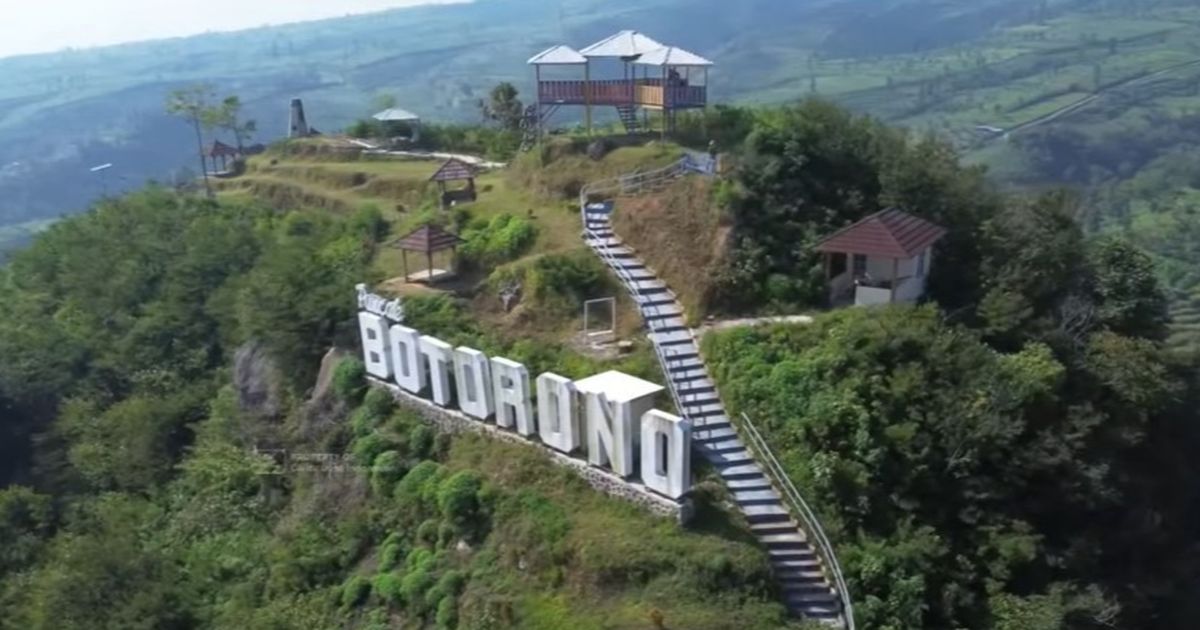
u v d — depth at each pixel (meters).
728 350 35.62
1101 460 33.56
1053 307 39.44
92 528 40.97
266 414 42.59
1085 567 31.83
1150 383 36.34
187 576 36.22
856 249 37.88
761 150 43.91
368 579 33.06
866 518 30.62
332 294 43.22
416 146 75.69
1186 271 125.25
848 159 44.38
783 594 28.53
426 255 47.09
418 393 37.88
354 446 37.81
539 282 40.00
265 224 58.97
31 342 53.66
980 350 34.59
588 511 31.09
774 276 38.97
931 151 45.22
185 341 51.62
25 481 48.53
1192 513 38.38
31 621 35.25
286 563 34.75
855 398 32.66
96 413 49.97
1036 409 33.69
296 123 87.19
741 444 32.97
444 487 33.38
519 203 49.53
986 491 31.52
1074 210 43.69
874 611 27.91
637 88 50.56
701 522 29.78
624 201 44.56
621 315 38.84
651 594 27.73
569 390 32.09
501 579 30.38
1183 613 34.88
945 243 41.72
